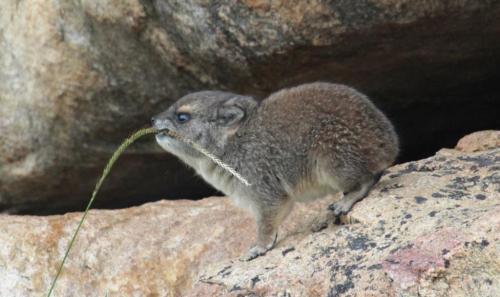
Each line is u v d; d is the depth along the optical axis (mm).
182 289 10266
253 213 10148
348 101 9773
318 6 10586
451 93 12422
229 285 8438
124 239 11023
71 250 10875
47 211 14836
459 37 11023
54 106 12945
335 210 9352
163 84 12289
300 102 9984
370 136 9531
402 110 12797
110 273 10617
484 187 8938
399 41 10953
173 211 11516
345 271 7805
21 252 10828
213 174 10547
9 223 11203
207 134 10461
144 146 13211
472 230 7434
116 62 12312
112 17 11883
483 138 10781
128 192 14539
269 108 10180
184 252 10641
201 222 11164
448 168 9805
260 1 10719
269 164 10016
